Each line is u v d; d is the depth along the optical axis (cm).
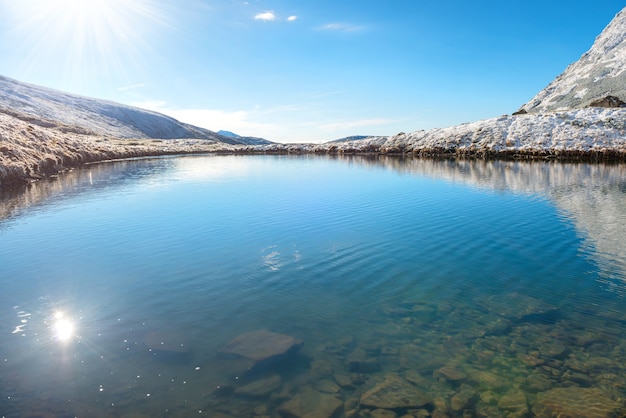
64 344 977
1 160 4259
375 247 1792
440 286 1323
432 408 720
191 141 17675
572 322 1048
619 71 19138
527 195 3123
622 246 1725
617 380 789
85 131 16475
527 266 1505
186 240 1966
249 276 1450
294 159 9012
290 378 818
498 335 987
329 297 1248
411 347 938
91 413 718
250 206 2875
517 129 8438
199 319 1106
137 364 880
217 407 731
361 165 6738
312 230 2130
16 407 735
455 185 3847
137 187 4028
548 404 723
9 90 19850
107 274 1491
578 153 6575
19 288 1359
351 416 701
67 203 3069
